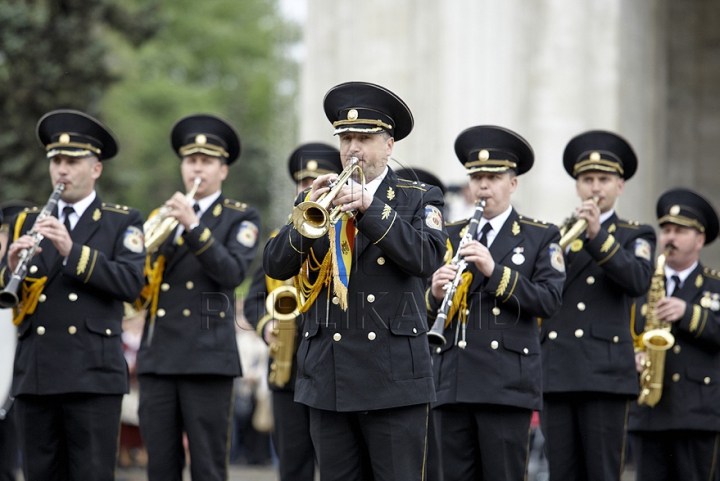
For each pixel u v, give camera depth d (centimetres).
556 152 4175
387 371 1738
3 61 5281
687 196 2691
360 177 1755
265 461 4384
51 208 2205
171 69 11731
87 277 2147
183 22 11969
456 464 2178
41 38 5338
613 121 4291
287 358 2544
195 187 2520
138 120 10044
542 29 4241
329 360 1755
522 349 2147
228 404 2469
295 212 1655
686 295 2664
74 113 2269
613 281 2409
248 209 2564
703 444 2583
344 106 1769
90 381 2178
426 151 4359
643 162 4681
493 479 2148
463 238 2133
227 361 2434
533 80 4241
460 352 2155
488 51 4194
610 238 2362
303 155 2580
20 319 2198
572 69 4212
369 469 1822
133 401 3988
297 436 2562
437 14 4359
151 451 2438
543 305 2123
